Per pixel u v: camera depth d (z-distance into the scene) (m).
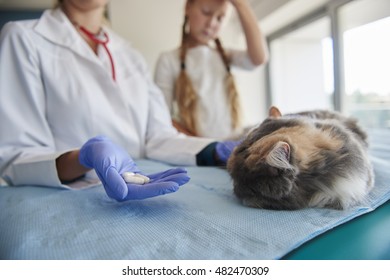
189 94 1.40
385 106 1.22
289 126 0.50
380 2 1.23
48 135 0.76
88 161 0.52
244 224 0.39
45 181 0.61
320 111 0.68
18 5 1.67
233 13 1.87
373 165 0.62
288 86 2.14
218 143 0.83
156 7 1.93
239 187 0.47
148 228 0.39
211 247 0.34
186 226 0.39
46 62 0.80
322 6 1.64
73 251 0.34
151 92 1.11
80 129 0.82
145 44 1.94
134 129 0.96
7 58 0.74
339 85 1.54
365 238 0.36
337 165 0.44
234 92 1.49
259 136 0.50
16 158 0.67
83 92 0.82
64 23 0.88
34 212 0.47
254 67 1.48
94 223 0.41
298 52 2.04
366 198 0.46
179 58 1.47
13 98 0.72
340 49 1.53
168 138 0.97
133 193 0.46
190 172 0.74
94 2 0.90
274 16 1.81
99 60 0.91
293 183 0.43
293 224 0.38
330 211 0.42
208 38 1.47
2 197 0.56
